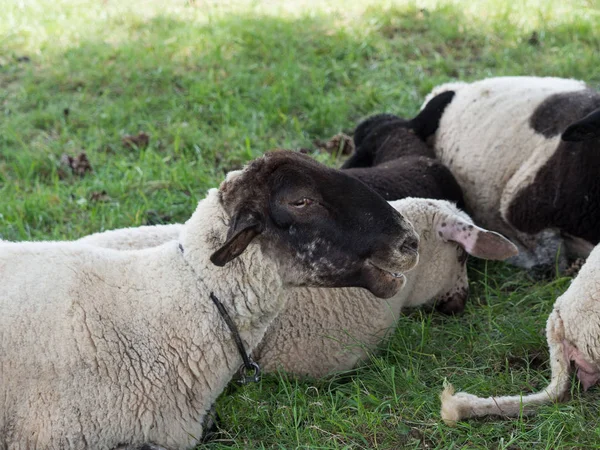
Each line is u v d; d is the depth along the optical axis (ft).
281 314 7.82
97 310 7.02
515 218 9.32
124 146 10.84
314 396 7.71
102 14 15.10
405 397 7.62
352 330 7.96
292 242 6.99
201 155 10.67
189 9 15.33
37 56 13.35
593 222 8.93
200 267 7.07
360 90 12.16
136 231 8.11
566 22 14.30
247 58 13.20
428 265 8.34
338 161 10.61
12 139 10.93
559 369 7.53
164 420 7.07
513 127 9.48
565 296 7.55
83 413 6.92
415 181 9.09
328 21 14.39
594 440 7.16
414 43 13.83
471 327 8.15
